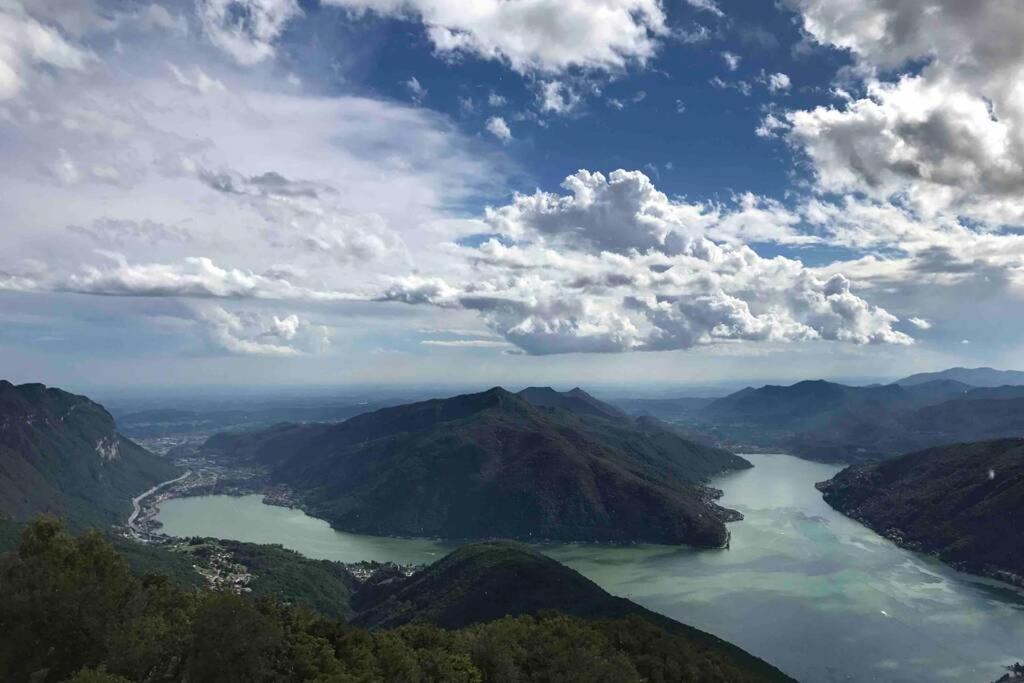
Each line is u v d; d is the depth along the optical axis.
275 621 86.06
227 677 72.06
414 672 89.75
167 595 101.81
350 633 96.88
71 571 79.69
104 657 75.00
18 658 72.00
